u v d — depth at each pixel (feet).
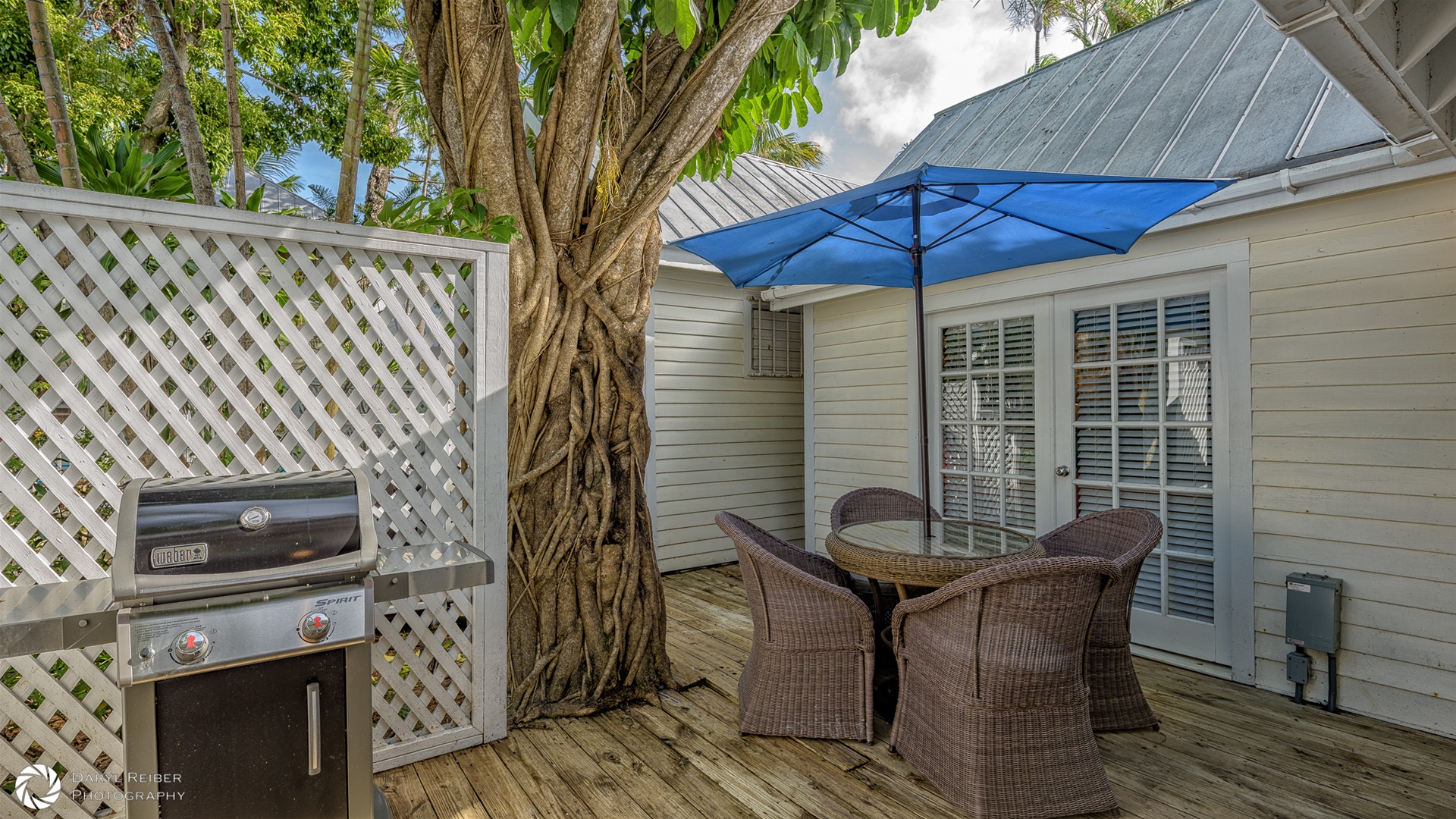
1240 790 7.55
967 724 7.11
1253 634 10.55
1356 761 8.16
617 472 9.89
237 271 6.70
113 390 6.15
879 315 17.17
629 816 7.03
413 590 5.87
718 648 12.23
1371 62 5.76
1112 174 12.57
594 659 9.57
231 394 6.72
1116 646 9.03
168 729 4.66
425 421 7.89
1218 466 11.03
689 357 19.20
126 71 25.46
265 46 26.68
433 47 9.57
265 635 4.80
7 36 21.66
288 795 5.02
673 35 9.99
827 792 7.50
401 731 7.95
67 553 5.99
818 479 18.92
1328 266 9.82
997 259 12.14
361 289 7.50
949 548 8.84
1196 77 13.60
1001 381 14.58
